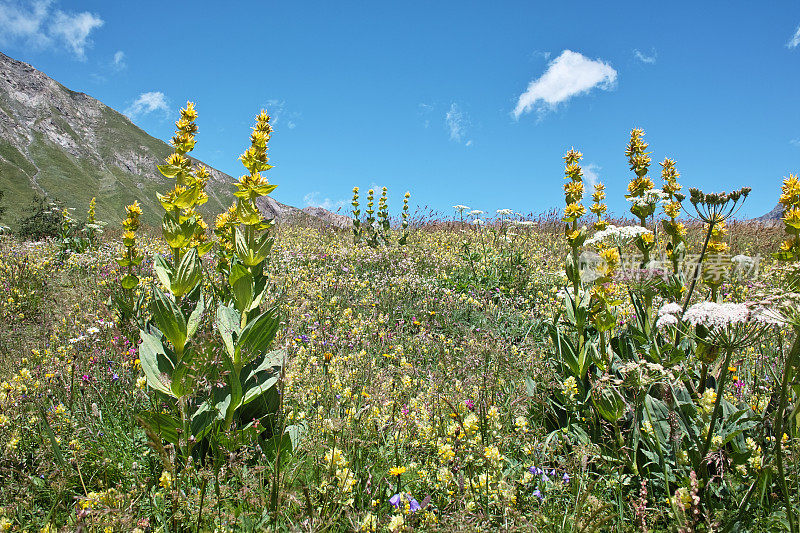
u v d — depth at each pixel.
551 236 12.28
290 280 7.20
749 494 2.20
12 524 2.21
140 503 2.25
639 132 4.20
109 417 3.26
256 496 2.27
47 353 4.27
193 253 3.53
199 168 4.06
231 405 2.94
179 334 3.02
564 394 3.25
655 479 2.65
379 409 2.94
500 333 5.76
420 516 2.03
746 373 3.65
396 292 7.27
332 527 2.13
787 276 2.92
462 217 12.08
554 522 2.15
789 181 3.56
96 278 7.88
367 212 12.40
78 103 147.38
